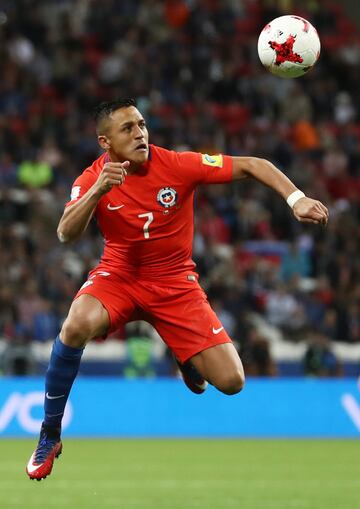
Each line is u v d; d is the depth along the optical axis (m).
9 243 31.69
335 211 38.94
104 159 12.12
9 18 40.97
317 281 35.72
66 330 11.73
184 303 12.23
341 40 49.31
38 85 39.41
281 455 22.44
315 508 13.42
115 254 12.23
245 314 30.39
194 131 39.38
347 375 32.56
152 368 30.11
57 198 34.28
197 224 36.03
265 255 36.66
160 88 41.50
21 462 20.25
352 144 43.50
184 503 14.05
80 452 23.00
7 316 28.77
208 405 28.59
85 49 42.22
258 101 43.38
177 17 44.97
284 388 29.12
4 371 27.86
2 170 35.72
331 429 29.19
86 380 27.70
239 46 45.09
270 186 11.75
